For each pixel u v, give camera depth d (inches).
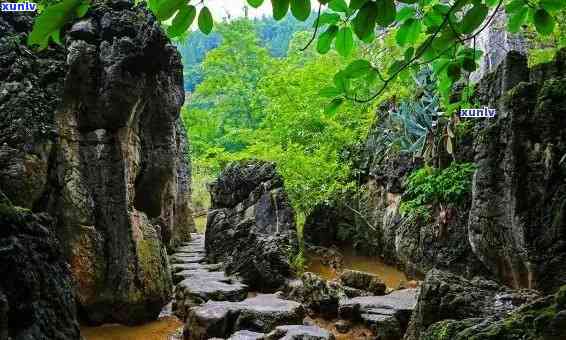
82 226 241.3
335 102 83.5
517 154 244.7
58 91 243.3
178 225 499.2
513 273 257.0
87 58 247.1
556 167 231.6
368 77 80.2
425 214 347.6
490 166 263.7
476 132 315.6
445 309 201.5
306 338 219.9
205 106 1037.2
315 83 491.2
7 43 236.7
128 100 253.0
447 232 330.0
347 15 71.4
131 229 257.9
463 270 315.6
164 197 384.5
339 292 304.8
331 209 483.5
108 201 254.4
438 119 357.4
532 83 251.8
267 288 342.6
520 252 243.0
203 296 286.5
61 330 136.6
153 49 254.2
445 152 346.3
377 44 415.8
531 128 243.6
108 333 244.5
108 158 256.7
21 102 227.5
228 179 422.6
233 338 225.3
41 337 125.6
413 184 360.2
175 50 330.0
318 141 492.4
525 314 131.8
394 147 431.2
